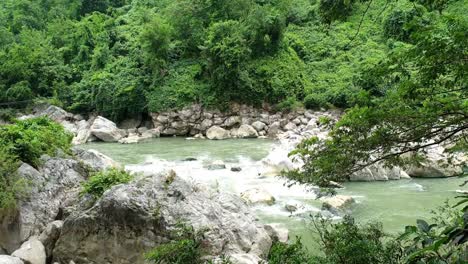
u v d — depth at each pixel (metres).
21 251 8.24
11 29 47.19
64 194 10.20
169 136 30.88
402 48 4.54
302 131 27.05
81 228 8.40
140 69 33.12
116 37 38.44
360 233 6.17
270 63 32.00
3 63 35.31
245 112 30.98
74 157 11.68
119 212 8.14
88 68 37.34
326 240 6.81
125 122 32.69
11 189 9.12
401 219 10.96
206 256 7.70
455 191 13.73
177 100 31.17
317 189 12.17
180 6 34.41
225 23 31.47
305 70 33.41
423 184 14.83
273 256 6.41
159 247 6.86
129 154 22.56
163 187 8.68
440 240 3.06
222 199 9.77
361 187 14.54
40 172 10.24
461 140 5.61
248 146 24.86
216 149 23.95
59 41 41.09
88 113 33.88
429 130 4.74
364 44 32.69
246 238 8.66
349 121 4.85
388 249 5.32
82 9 47.72
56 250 8.58
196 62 33.22
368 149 4.99
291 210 12.07
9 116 32.75
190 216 8.31
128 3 48.19
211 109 30.92
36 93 35.34
